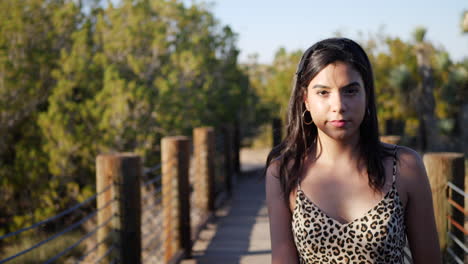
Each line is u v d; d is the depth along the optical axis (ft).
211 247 17.48
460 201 10.28
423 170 4.31
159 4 47.21
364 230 4.15
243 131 74.74
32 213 40.52
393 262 4.19
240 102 50.96
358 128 4.36
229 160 28.66
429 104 49.80
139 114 38.93
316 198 4.36
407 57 53.67
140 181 10.72
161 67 44.14
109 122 38.17
